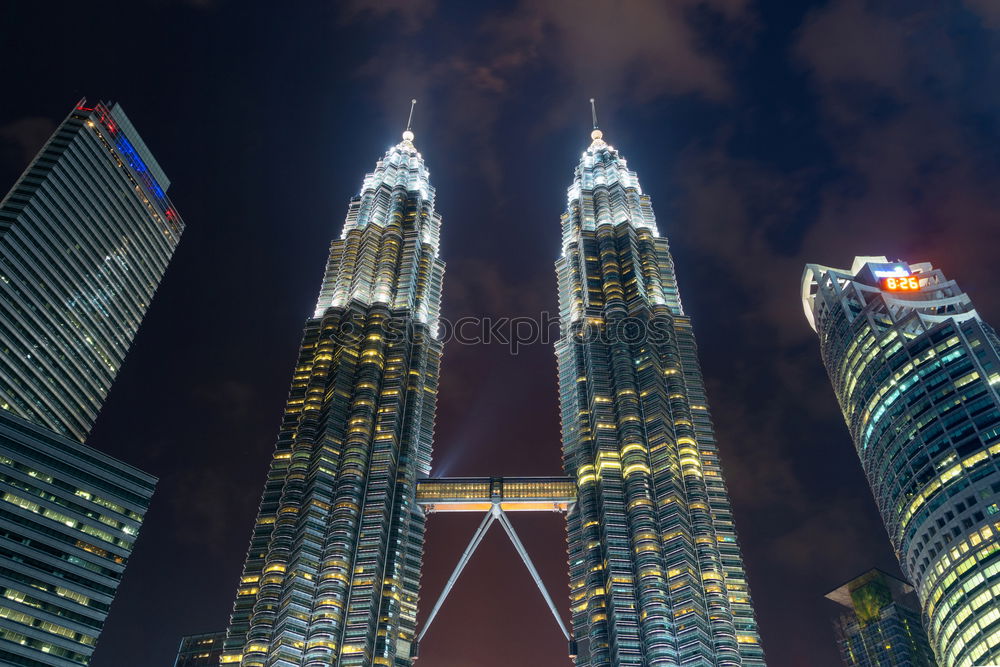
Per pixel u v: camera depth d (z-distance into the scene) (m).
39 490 192.62
